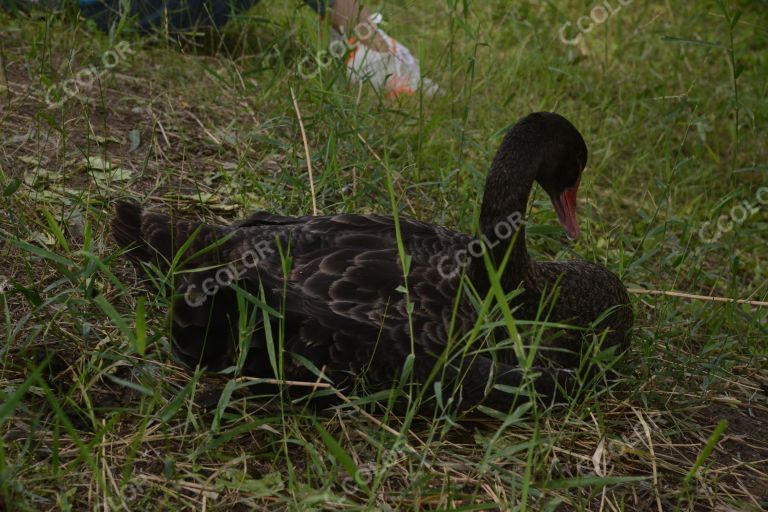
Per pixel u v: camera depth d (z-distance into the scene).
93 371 2.88
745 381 3.55
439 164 4.68
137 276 3.30
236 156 4.59
